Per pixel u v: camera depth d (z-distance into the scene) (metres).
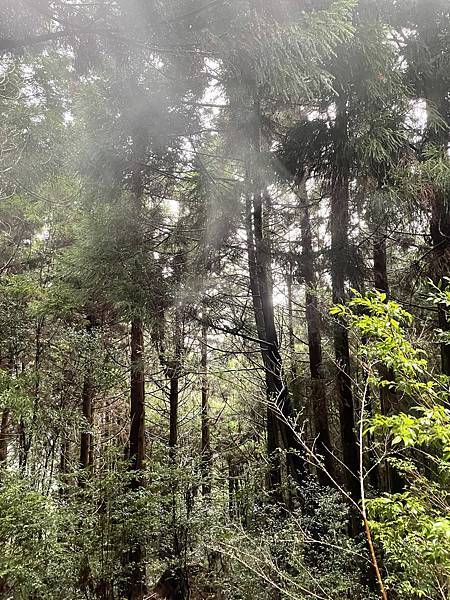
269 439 7.52
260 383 9.69
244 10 2.80
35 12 3.37
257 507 5.52
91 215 5.50
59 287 7.02
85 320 8.49
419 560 2.26
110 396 10.52
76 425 8.08
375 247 5.51
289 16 3.00
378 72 4.15
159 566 6.55
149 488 6.23
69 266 5.94
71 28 3.16
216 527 5.31
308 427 7.71
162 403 12.95
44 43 3.65
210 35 3.01
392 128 4.55
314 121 5.11
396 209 4.61
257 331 7.29
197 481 6.43
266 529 5.15
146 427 12.56
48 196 6.68
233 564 4.78
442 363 4.93
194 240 6.24
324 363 6.63
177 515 6.09
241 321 7.23
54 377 7.89
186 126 4.99
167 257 6.21
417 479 2.67
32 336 7.81
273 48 2.88
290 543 4.42
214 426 12.10
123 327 9.66
